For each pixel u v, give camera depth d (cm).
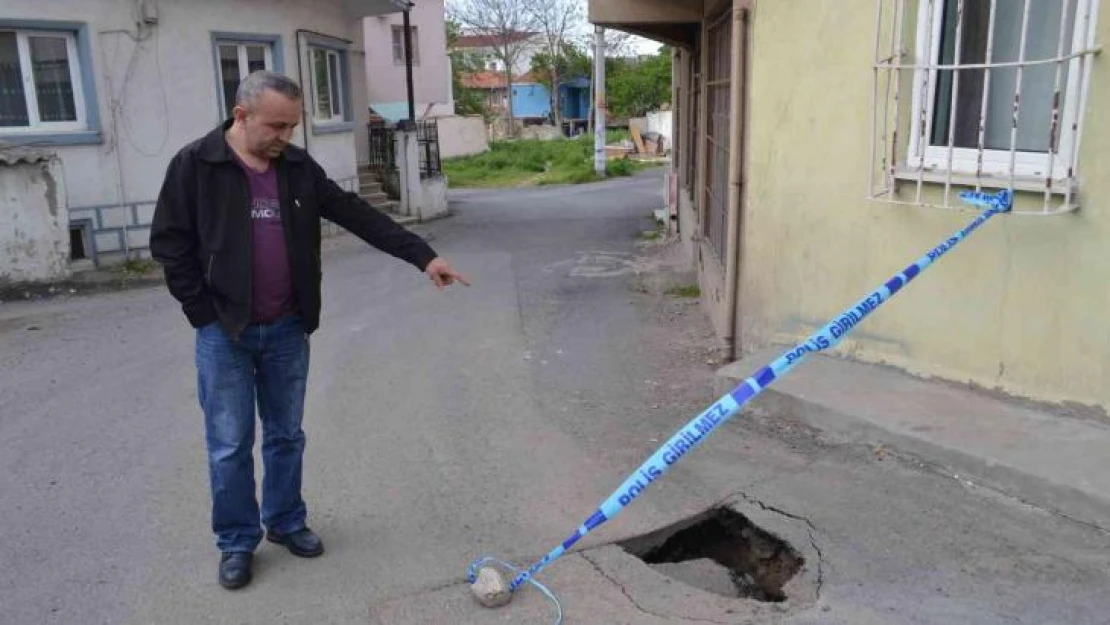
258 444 511
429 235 1480
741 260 609
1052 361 427
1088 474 370
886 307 500
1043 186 405
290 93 322
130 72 1164
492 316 848
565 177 2658
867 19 477
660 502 411
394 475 464
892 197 475
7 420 566
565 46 5384
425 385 627
